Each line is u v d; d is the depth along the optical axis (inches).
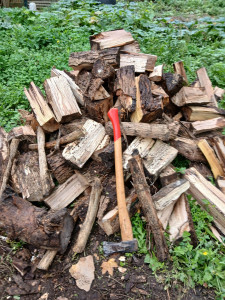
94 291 42.3
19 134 58.3
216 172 57.5
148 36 114.0
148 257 44.6
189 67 90.0
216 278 42.9
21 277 44.0
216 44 113.6
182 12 189.0
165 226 47.4
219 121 63.1
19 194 52.3
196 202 52.9
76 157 51.3
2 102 76.6
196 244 46.7
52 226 43.2
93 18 129.6
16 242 47.6
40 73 84.9
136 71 61.6
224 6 204.2
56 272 44.6
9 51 98.0
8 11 143.4
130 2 192.2
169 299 41.3
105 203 48.6
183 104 63.5
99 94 55.2
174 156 53.5
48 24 124.1
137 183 45.9
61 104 56.6
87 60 59.0
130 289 42.3
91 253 46.3
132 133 52.8
